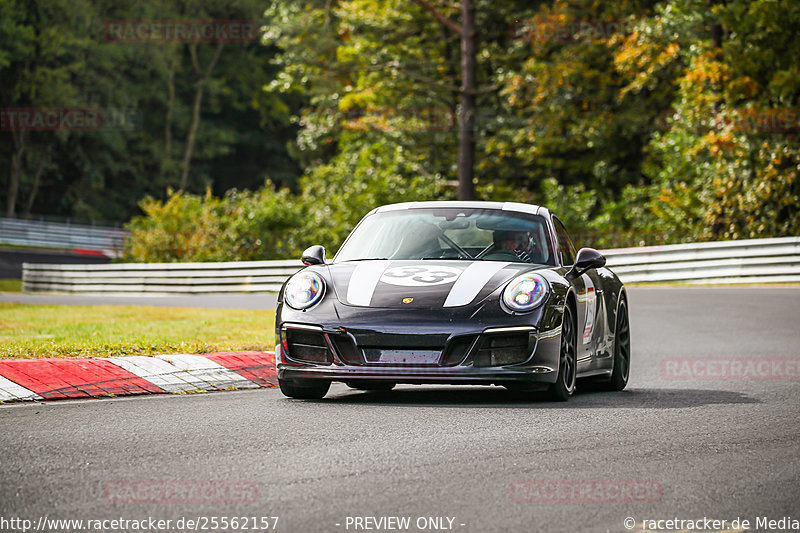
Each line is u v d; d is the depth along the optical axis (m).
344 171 108.62
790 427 17.98
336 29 113.94
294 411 19.47
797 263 64.81
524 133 104.69
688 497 12.71
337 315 20.80
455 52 112.88
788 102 77.56
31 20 173.50
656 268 72.12
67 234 158.62
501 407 20.36
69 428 17.19
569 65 96.56
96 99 179.88
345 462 14.51
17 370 21.86
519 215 24.16
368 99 112.19
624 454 15.34
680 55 89.69
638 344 36.53
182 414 18.95
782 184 75.38
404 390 23.77
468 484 13.20
